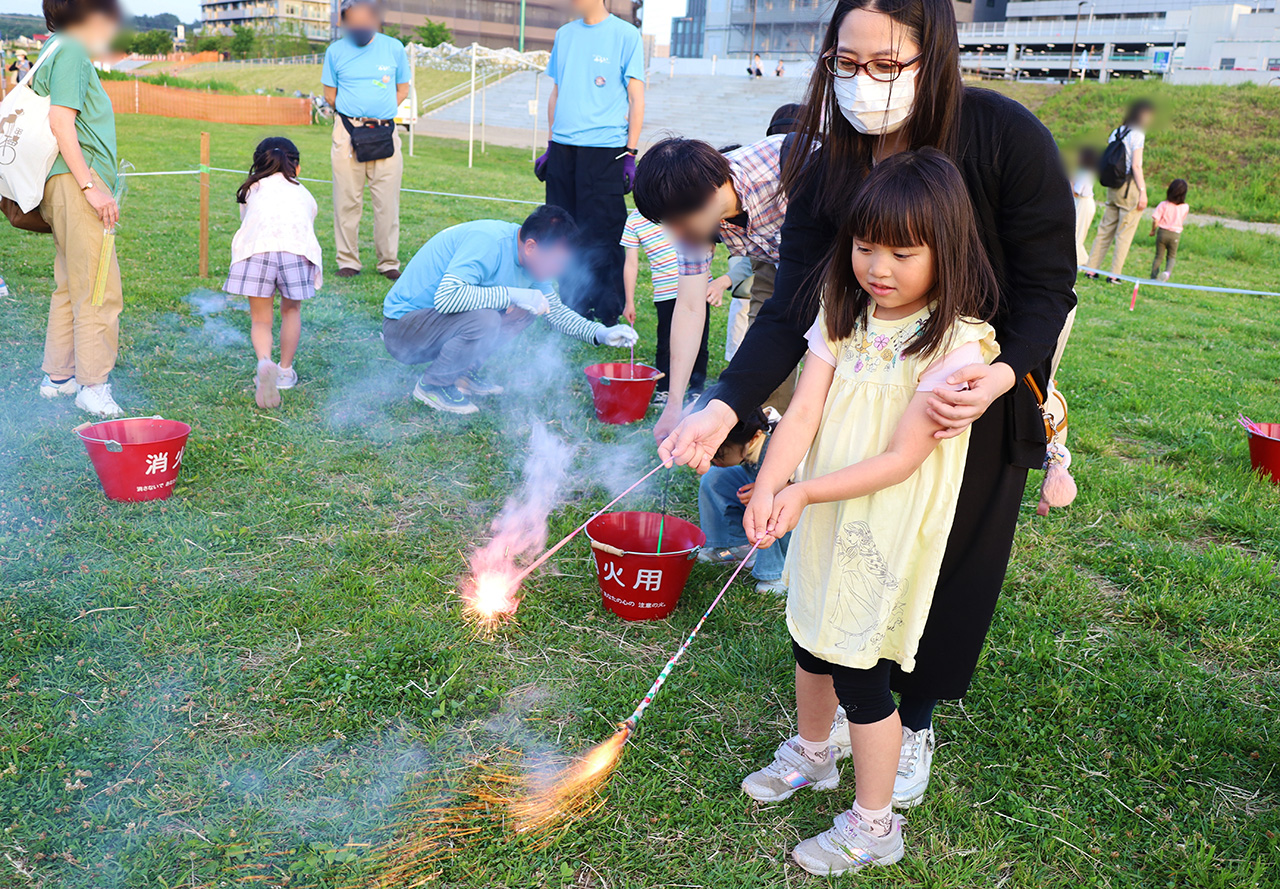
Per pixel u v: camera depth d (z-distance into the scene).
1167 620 3.14
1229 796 2.34
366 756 2.31
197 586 2.92
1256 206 17.83
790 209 2.10
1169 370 6.48
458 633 2.80
